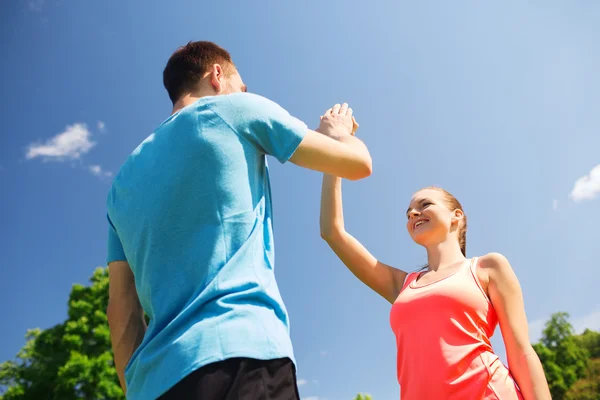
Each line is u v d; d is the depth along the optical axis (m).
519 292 2.23
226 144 1.28
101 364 15.99
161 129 1.41
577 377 31.45
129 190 1.35
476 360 2.06
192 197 1.24
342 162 1.40
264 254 1.27
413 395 2.13
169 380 1.04
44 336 17.28
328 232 2.64
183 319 1.11
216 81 1.59
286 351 1.12
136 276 1.29
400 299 2.37
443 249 2.52
